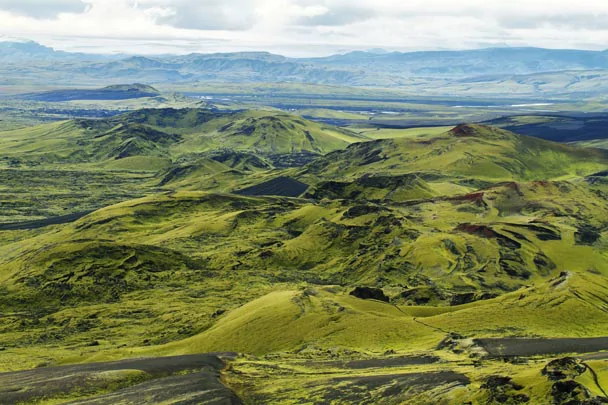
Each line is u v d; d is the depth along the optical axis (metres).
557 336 133.12
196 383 105.00
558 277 173.00
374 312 156.75
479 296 180.12
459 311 153.50
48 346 168.62
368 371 109.88
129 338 176.50
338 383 102.19
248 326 153.38
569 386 84.31
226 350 144.50
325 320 149.38
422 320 147.75
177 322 187.50
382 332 139.75
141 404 95.50
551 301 155.25
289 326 149.25
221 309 193.38
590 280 169.75
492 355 116.88
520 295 163.12
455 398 90.25
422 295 185.00
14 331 191.50
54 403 97.50
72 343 172.12
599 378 89.88
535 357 114.31
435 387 95.69
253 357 127.88
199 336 156.75
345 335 140.38
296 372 113.19
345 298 170.00
